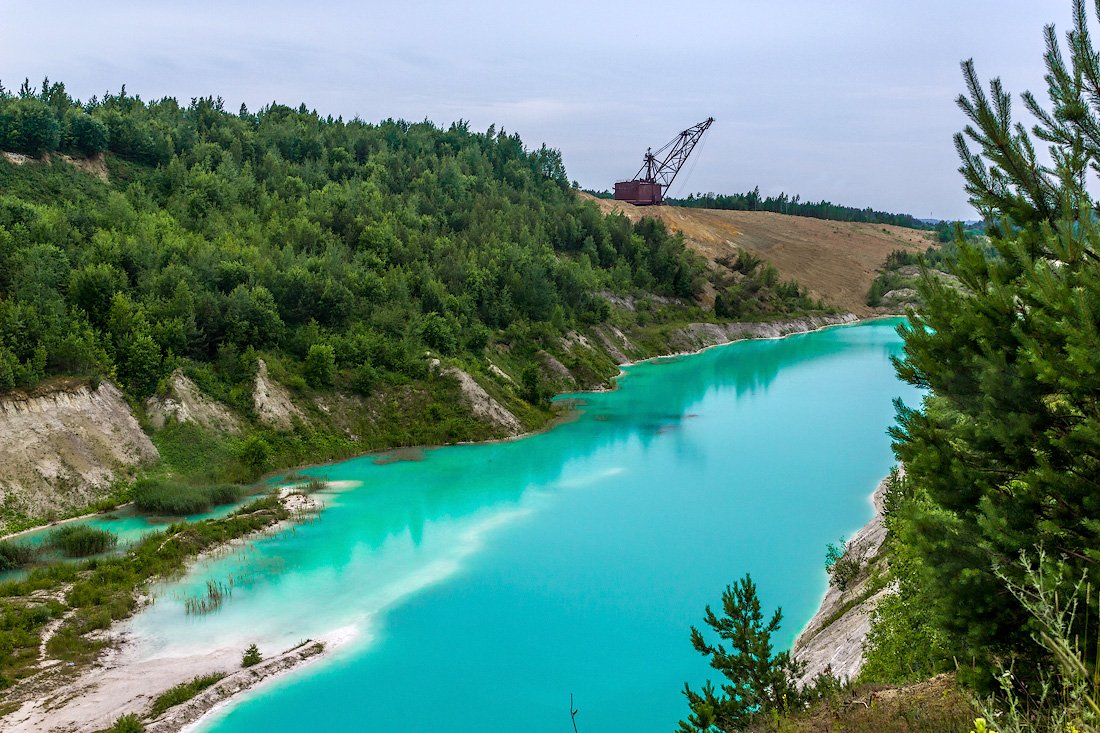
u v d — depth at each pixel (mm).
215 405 64188
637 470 65000
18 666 33031
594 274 141750
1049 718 11047
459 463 66688
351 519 52438
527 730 30062
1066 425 14023
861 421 83875
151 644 35750
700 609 39906
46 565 43031
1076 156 15008
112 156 105250
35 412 53562
